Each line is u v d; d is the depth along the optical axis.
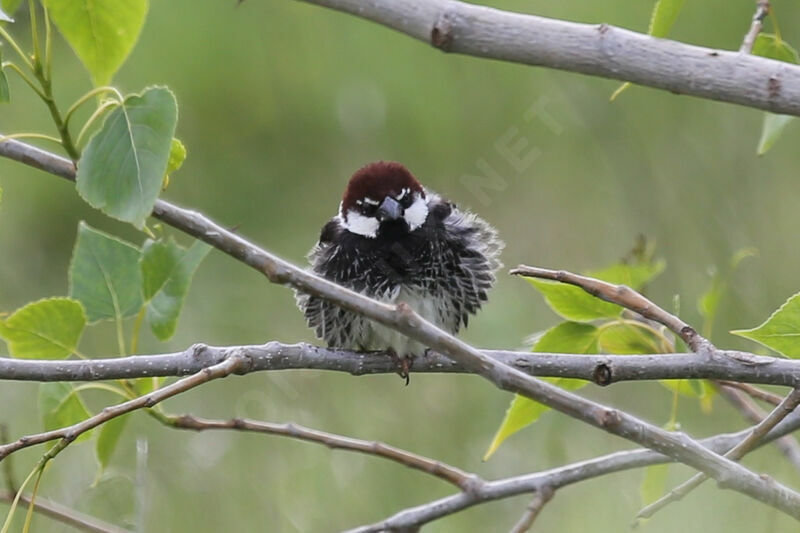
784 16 12.80
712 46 12.88
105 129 4.36
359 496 10.41
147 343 12.48
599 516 9.62
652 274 6.89
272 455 10.83
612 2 12.80
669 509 8.90
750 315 11.05
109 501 9.87
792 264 11.41
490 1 12.85
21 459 10.73
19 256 13.50
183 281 6.52
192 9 13.70
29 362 5.57
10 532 9.45
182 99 13.73
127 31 4.71
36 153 4.97
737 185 12.02
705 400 7.06
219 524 10.39
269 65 13.77
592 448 10.48
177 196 13.70
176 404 11.37
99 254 6.50
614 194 12.32
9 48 13.02
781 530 8.51
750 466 9.51
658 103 12.34
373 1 4.41
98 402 11.66
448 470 6.69
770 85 4.41
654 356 5.59
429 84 13.33
